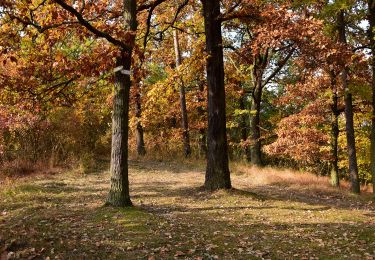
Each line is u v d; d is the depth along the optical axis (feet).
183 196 41.24
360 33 54.19
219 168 43.27
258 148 80.23
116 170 32.76
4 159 56.59
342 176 114.93
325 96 64.18
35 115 55.57
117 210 31.19
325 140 65.00
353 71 52.39
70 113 64.59
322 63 42.19
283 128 67.77
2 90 33.22
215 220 30.81
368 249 24.13
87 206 33.81
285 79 91.97
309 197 47.57
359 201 46.98
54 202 35.78
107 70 32.14
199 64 47.26
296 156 65.31
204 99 97.55
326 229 29.12
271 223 30.50
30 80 32.65
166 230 26.61
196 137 114.73
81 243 23.17
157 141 100.12
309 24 38.86
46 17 31.12
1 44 29.12
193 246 23.32
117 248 22.52
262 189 51.60
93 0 34.12
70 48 38.63
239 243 24.50
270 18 40.57
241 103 115.03
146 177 57.16
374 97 52.60
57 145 62.23
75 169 57.82
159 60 88.89
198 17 58.59
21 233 24.49
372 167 53.11
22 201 35.76
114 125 32.94
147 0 41.39
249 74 87.40
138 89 74.74
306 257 22.31
